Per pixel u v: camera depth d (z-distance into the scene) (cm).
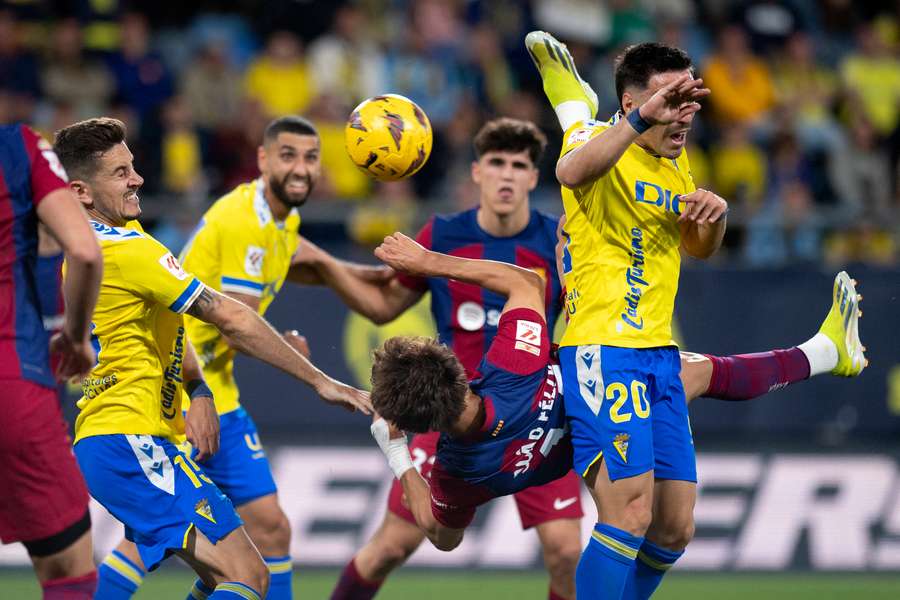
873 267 2500
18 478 1153
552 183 2934
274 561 1642
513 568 2283
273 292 1722
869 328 2494
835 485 2394
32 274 1188
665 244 1304
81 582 1182
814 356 1488
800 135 3369
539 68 1405
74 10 3212
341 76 3225
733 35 3388
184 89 3136
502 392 1267
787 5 3741
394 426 1252
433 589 2172
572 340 1306
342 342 2377
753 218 2684
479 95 3272
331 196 2839
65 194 1147
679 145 1270
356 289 1756
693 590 2198
